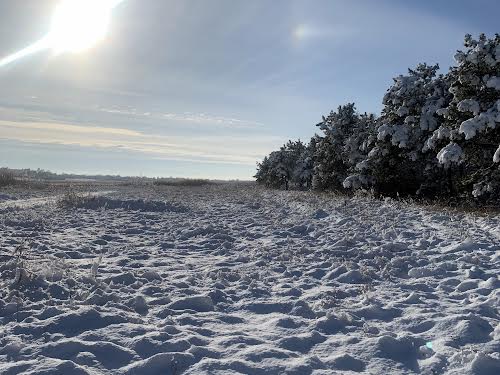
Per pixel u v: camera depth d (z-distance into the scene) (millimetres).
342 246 11164
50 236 12836
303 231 14617
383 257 9461
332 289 7387
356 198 22109
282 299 6949
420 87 26594
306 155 57562
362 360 4699
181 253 11266
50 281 7422
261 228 15461
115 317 5723
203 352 4738
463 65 19875
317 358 4676
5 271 7809
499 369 4273
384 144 27375
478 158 20062
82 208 22641
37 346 4797
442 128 20734
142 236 14117
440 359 4594
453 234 11641
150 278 8164
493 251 9664
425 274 8320
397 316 6121
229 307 6641
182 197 31875
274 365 4473
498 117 17656
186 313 6145
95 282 7484
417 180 28062
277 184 64125
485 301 6359
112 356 4641
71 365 4254
